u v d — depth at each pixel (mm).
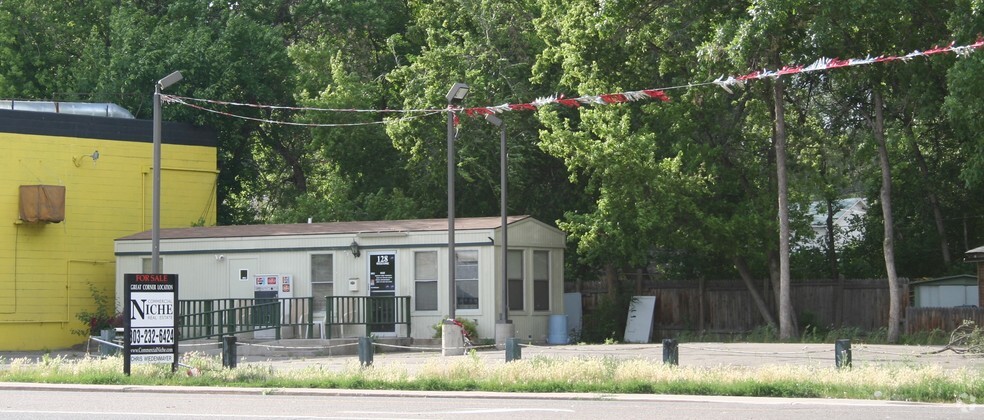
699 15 30828
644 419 14453
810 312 35844
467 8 39219
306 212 40188
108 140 36906
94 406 16406
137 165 37531
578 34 31625
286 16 47250
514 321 32125
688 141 33062
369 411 15578
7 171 34719
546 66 35375
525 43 38750
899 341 30703
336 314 31156
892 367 19125
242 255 33000
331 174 44438
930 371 18484
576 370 19656
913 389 17078
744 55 27219
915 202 38469
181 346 30000
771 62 29703
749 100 33656
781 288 31250
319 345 30062
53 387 19891
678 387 18047
